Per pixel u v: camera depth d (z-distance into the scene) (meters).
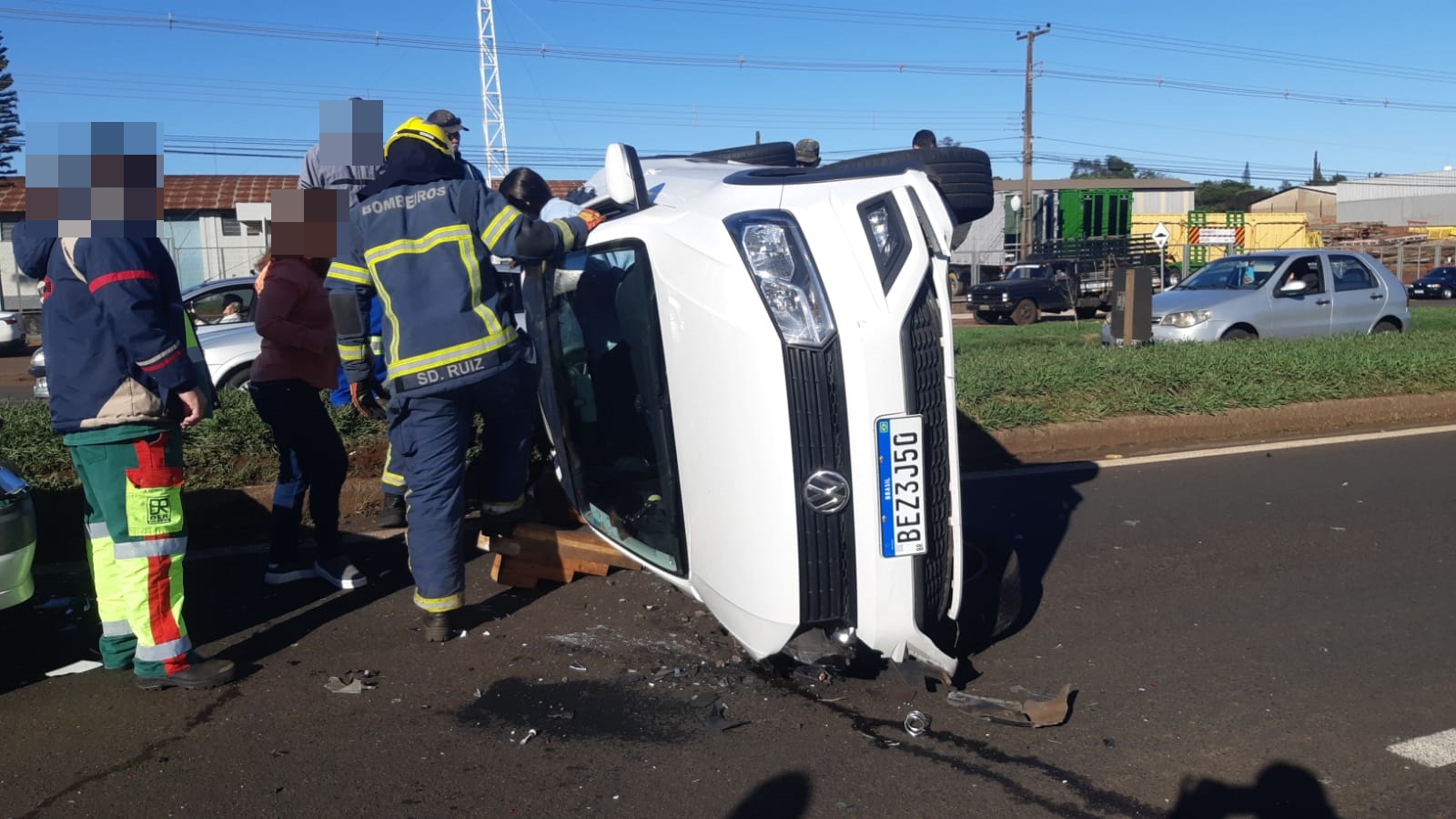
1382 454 8.22
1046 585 5.38
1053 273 31.59
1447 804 3.36
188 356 4.09
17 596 4.01
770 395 3.65
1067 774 3.54
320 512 5.24
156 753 3.68
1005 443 8.13
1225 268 15.12
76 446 3.98
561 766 3.59
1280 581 5.42
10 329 23.72
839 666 3.90
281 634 4.72
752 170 4.37
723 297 3.71
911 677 3.96
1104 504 6.85
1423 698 4.11
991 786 3.46
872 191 3.79
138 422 3.94
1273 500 6.90
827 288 3.66
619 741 3.76
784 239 3.68
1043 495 7.09
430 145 4.35
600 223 4.45
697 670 4.32
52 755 3.65
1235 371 10.02
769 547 3.73
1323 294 14.42
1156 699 4.10
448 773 3.54
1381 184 76.75
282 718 3.93
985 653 4.54
